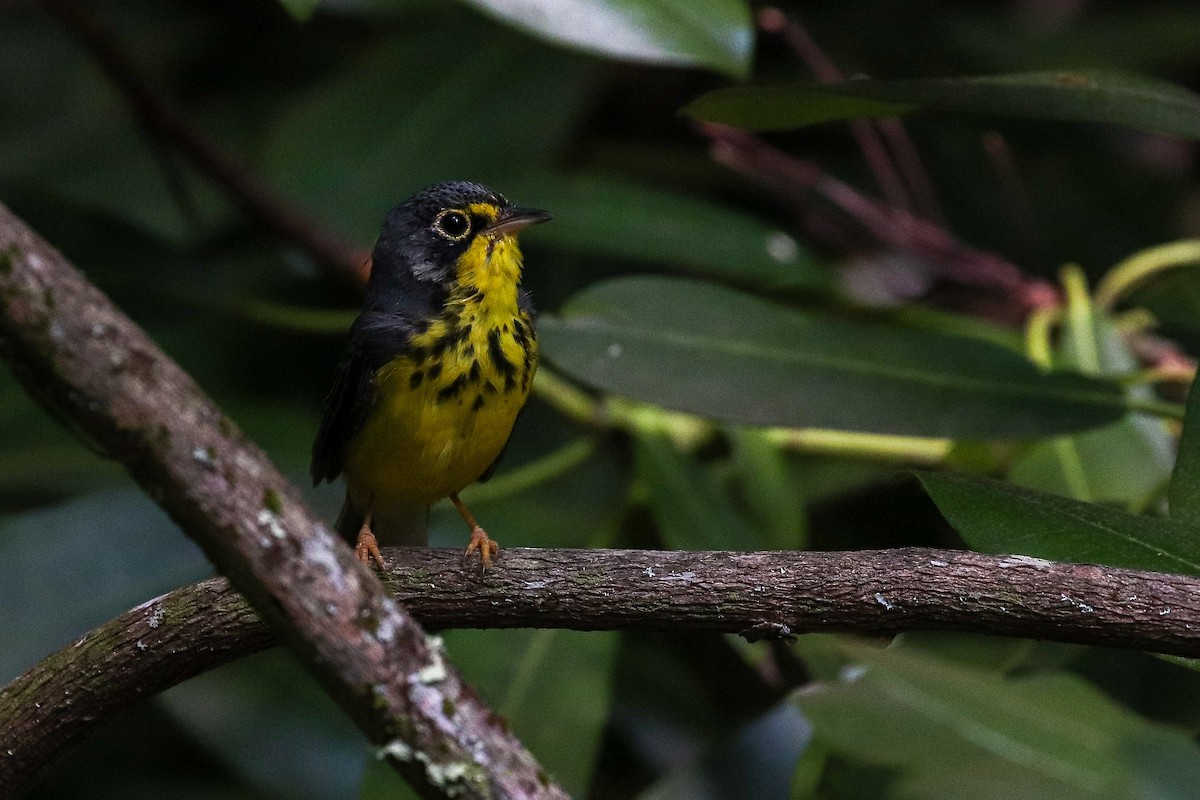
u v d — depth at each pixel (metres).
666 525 8.92
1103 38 12.62
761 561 6.00
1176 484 5.93
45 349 4.03
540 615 6.24
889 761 6.16
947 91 5.85
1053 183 13.15
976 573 5.68
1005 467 9.34
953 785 5.83
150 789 10.25
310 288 12.15
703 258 10.77
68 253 11.12
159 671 6.25
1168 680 8.48
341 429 8.54
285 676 9.43
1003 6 14.05
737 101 6.05
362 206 11.27
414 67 11.66
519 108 11.52
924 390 7.57
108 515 9.15
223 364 11.53
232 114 12.77
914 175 12.37
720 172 13.08
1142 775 5.91
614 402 9.77
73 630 8.73
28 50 12.48
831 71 11.45
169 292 10.96
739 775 8.54
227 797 10.22
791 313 7.95
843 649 7.19
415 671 4.27
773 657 9.91
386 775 7.34
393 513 8.88
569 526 10.08
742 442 9.27
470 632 8.30
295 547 4.24
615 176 11.27
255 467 4.25
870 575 5.80
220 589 6.22
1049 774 5.92
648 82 13.63
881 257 13.20
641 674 10.54
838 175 13.20
